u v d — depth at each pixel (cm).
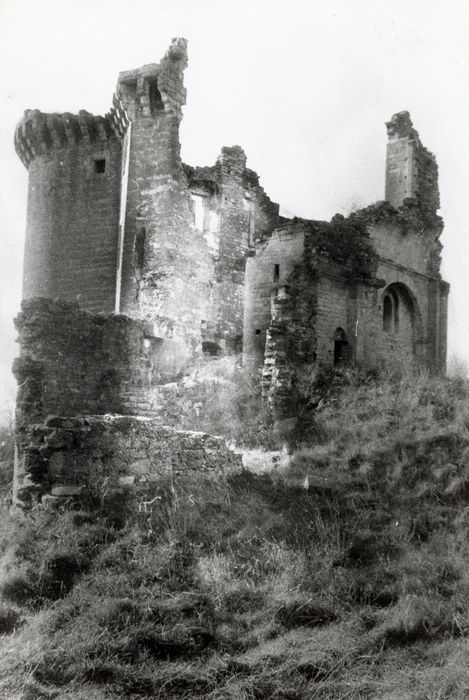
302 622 841
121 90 2550
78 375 1470
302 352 1959
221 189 2783
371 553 1016
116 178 2925
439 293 2688
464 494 1242
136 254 2536
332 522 1086
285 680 726
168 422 1714
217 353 2617
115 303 2848
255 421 1792
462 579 936
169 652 756
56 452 1019
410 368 2311
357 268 2220
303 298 2008
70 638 752
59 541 904
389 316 2517
